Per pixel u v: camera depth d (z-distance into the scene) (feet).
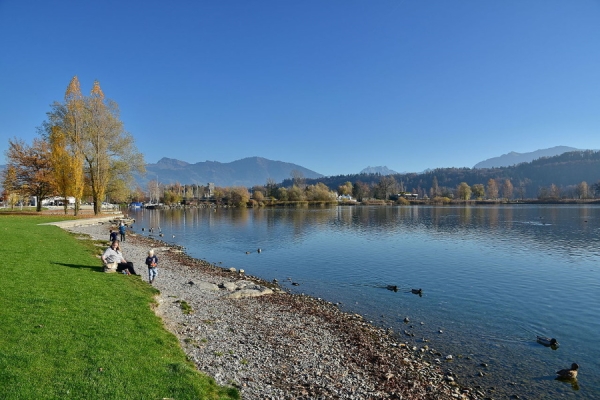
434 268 115.44
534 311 73.97
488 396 42.70
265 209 545.03
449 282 97.76
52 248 89.51
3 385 28.04
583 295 85.10
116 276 69.31
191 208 581.94
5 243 85.15
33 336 36.65
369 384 42.09
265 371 42.27
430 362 50.88
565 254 140.36
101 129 211.00
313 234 211.41
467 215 368.48
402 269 114.11
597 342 59.06
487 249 152.97
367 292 88.12
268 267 118.11
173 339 45.39
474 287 92.63
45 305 45.39
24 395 27.30
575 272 109.40
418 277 103.55
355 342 55.57
